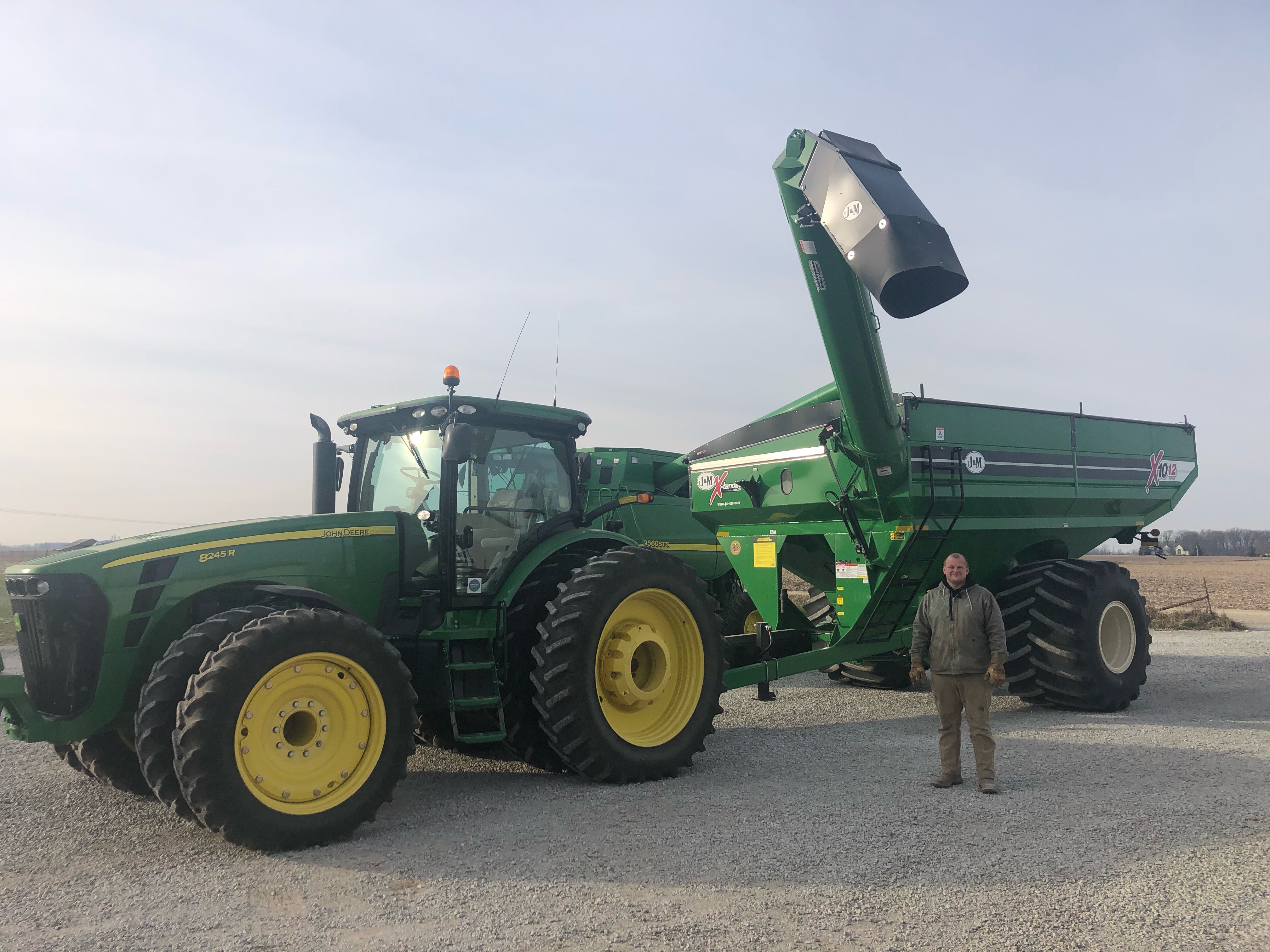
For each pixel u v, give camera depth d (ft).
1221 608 78.48
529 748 18.97
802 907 11.19
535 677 17.85
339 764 14.69
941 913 10.92
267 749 13.99
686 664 19.83
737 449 27.37
